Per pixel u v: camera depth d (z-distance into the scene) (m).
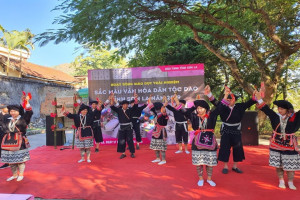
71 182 4.50
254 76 14.16
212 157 4.07
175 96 4.83
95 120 7.42
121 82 8.52
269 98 10.18
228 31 11.97
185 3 8.39
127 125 6.46
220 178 4.51
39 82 18.09
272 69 13.50
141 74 8.47
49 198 3.82
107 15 6.30
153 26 9.19
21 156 4.52
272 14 9.88
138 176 4.76
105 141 8.59
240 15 9.72
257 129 7.91
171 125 8.30
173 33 11.21
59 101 8.20
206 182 4.31
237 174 4.73
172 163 5.74
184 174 4.82
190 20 9.66
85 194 3.92
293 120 3.86
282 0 9.13
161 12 8.15
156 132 5.70
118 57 11.01
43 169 5.43
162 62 15.24
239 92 15.80
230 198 3.59
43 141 10.34
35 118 17.38
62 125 8.55
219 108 4.39
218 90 17.08
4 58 18.70
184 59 14.63
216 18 9.63
